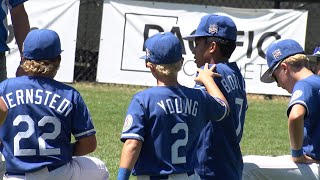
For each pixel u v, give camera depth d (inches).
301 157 679.7
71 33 2012.8
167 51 565.6
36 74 613.0
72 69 2023.9
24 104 598.5
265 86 1990.7
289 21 1994.3
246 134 1406.3
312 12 2456.9
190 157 582.2
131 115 559.8
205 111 586.9
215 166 634.8
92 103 1724.9
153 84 2014.0
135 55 2010.3
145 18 2007.9
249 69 1998.0
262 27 1996.8
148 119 560.7
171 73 571.8
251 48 1998.0
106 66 2022.6
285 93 1988.2
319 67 748.0
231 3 2511.1
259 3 2508.6
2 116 549.6
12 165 601.9
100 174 664.4
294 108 649.6
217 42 642.8
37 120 599.8
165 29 2003.0
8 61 1920.5
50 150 603.5
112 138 1268.5
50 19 2009.1
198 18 2000.5
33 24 2005.4
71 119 613.6
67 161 617.3
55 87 611.5
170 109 563.8
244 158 720.3
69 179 625.6
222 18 649.0
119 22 2010.3
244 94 659.4
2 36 729.0
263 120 1624.0
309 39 2445.9
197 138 601.3
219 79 628.1
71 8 2006.6
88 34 2316.7
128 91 2012.8
